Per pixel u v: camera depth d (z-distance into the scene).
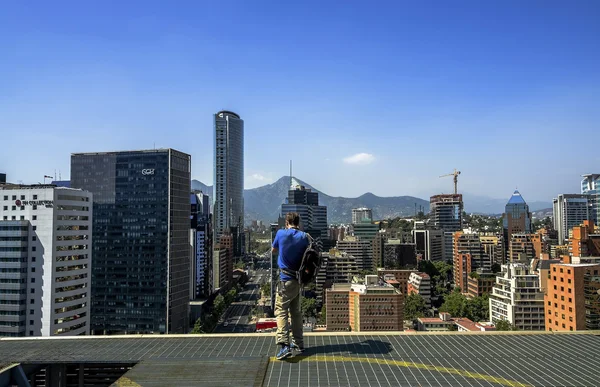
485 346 12.55
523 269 118.19
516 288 111.88
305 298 170.75
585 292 87.19
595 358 11.41
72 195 104.62
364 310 116.25
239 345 12.73
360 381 9.80
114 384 9.62
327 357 11.52
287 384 9.66
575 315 86.25
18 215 99.50
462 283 196.25
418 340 13.18
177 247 152.12
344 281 198.12
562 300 90.31
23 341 13.39
